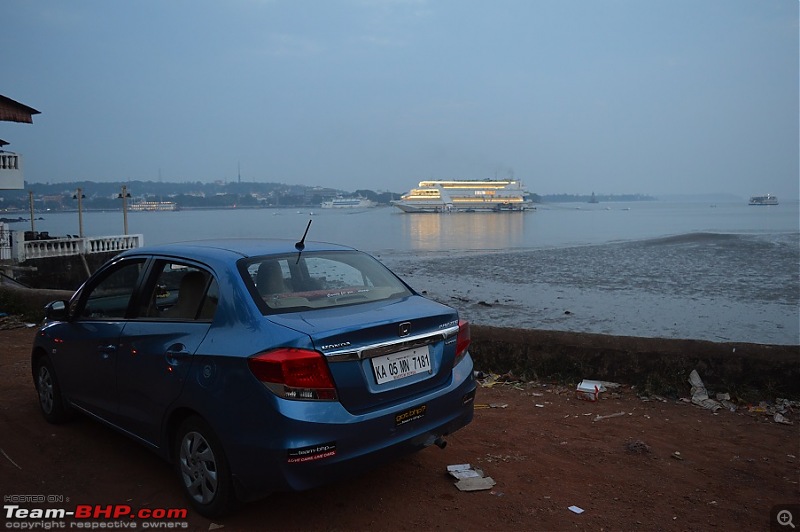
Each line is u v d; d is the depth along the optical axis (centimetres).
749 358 595
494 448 462
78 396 456
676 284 2572
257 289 351
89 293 460
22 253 2081
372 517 350
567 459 441
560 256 4081
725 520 353
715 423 524
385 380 336
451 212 19762
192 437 353
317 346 309
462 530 336
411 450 351
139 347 386
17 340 843
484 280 2792
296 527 338
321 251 421
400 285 427
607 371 641
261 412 306
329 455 309
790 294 2252
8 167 2253
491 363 691
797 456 450
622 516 356
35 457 430
